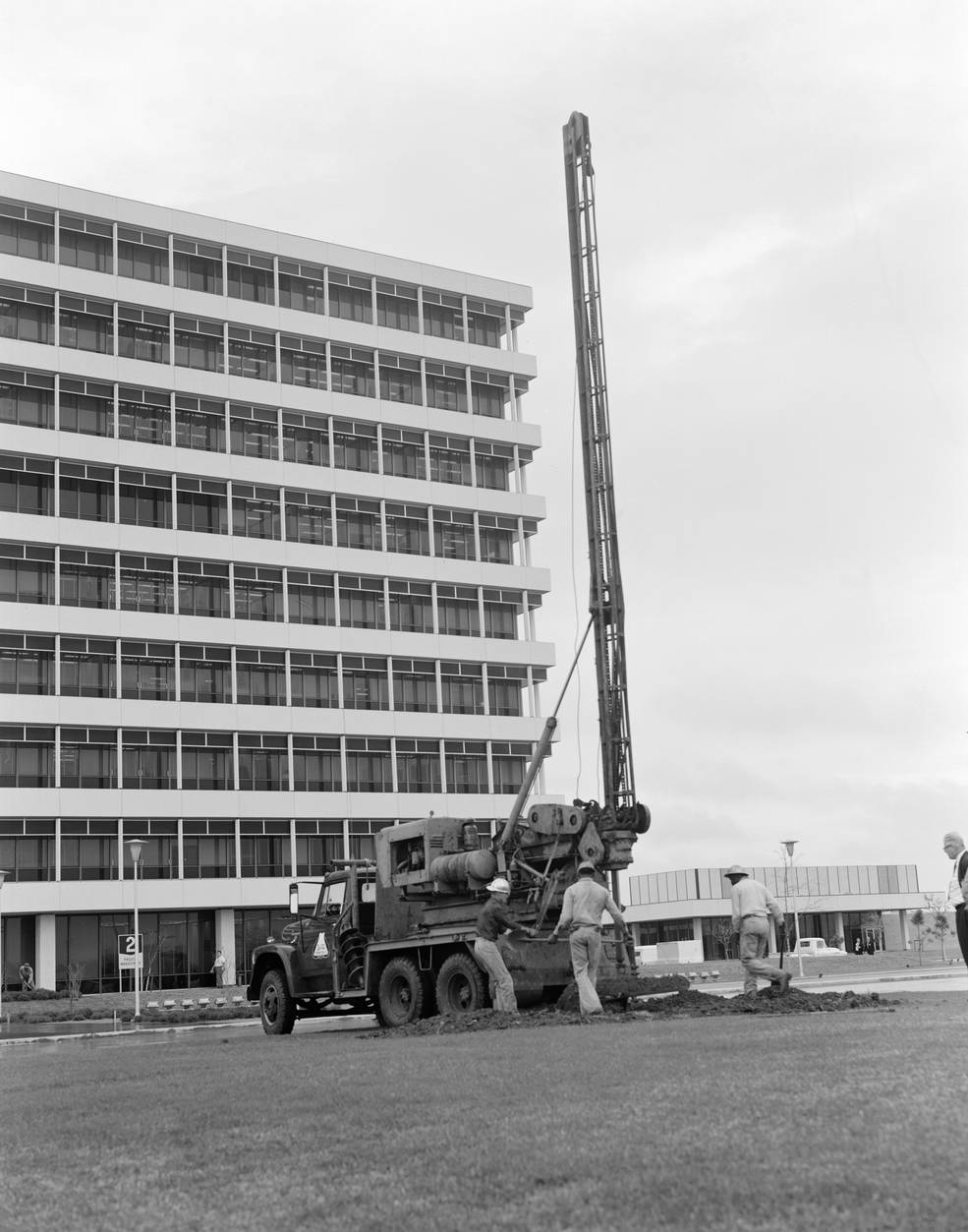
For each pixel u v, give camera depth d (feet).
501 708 276.00
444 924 74.18
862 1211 15.92
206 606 248.52
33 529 231.91
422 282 281.74
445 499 276.00
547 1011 66.23
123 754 234.58
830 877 354.13
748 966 64.54
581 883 62.95
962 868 51.65
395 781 257.14
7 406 236.84
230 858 238.48
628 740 91.66
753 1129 21.40
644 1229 15.94
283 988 82.02
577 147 103.60
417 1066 37.76
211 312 255.50
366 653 260.01
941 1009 50.19
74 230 246.27
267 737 247.09
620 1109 24.86
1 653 227.81
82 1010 155.74
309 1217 18.30
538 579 282.15
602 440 97.04
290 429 264.31
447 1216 17.53
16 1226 19.35
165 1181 21.97
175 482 248.11
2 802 220.64
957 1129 20.20
